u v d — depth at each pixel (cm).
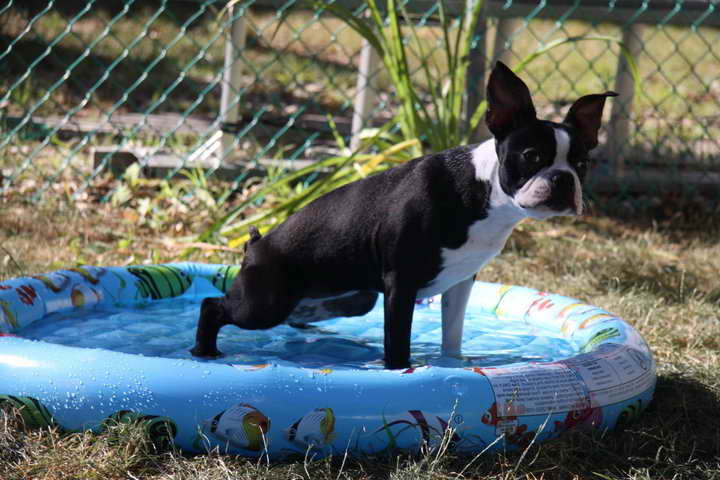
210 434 318
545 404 333
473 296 525
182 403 318
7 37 1274
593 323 435
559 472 319
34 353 338
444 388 325
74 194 731
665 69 1631
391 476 303
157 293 506
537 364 348
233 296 398
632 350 379
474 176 364
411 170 380
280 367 326
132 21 1536
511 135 347
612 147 809
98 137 891
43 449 319
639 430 350
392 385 322
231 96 798
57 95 1093
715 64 1684
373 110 789
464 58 639
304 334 460
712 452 343
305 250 391
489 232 371
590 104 357
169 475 306
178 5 1620
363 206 382
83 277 480
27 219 667
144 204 697
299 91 1234
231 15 760
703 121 1166
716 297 571
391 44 649
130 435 317
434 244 371
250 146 852
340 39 1680
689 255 674
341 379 322
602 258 644
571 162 343
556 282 591
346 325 482
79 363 330
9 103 1020
